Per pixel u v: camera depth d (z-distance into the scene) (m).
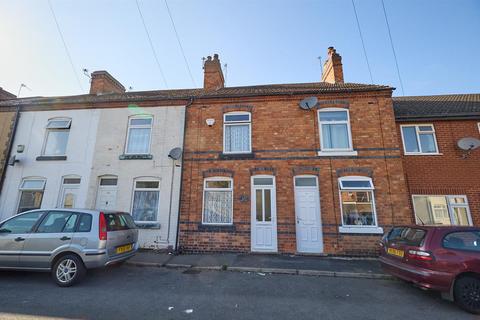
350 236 8.37
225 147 9.95
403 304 4.73
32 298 4.66
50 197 9.94
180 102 10.52
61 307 4.30
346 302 4.79
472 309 4.38
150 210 9.65
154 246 9.01
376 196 8.65
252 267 6.92
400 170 8.77
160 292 5.14
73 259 5.48
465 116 10.04
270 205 9.07
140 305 4.47
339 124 9.73
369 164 8.96
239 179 9.30
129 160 10.05
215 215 9.24
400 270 5.24
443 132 10.15
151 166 9.90
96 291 5.11
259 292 5.25
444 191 9.52
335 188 8.86
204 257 8.05
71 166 10.21
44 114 11.11
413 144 10.24
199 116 10.27
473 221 9.12
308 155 9.27
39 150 10.64
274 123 9.77
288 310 4.39
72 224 5.77
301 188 9.12
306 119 9.70
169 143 10.09
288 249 8.50
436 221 9.37
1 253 5.62
